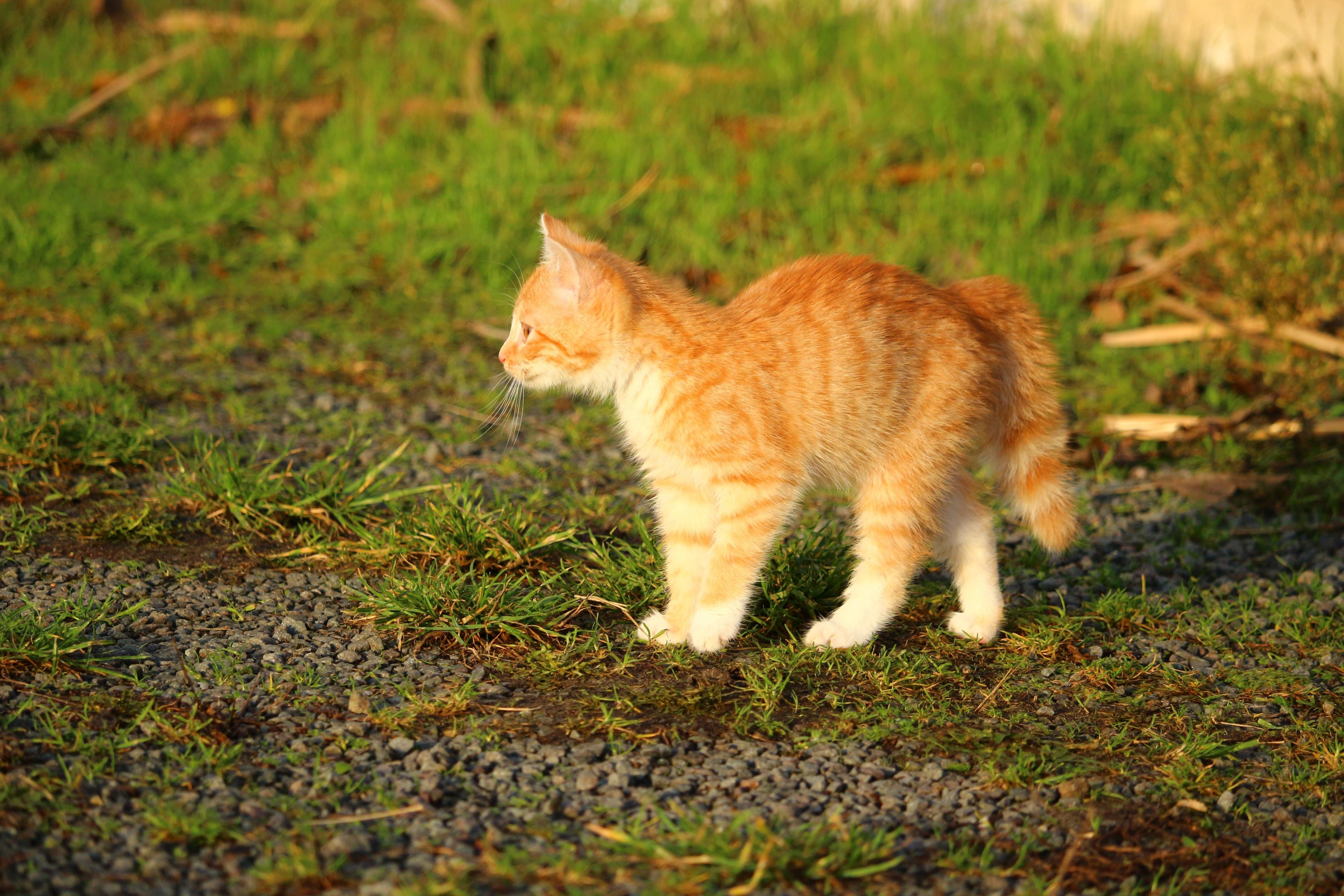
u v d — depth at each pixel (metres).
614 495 11.65
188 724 7.09
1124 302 16.91
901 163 19.53
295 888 5.78
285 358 14.86
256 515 10.23
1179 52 21.44
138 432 11.61
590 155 19.70
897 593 9.06
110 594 8.84
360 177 19.09
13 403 12.20
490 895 5.81
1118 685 8.48
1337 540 11.31
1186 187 16.67
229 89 21.89
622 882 5.96
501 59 22.05
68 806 6.29
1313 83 18.11
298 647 8.31
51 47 22.92
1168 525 11.61
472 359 15.32
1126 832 6.71
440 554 9.70
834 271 9.21
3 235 16.89
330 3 23.84
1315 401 14.16
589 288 8.93
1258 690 8.47
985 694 8.27
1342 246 15.52
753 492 8.76
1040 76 20.69
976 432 9.30
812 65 21.69
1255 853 6.61
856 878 6.14
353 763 6.94
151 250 17.17
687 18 23.20
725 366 8.73
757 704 7.90
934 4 23.30
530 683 8.08
